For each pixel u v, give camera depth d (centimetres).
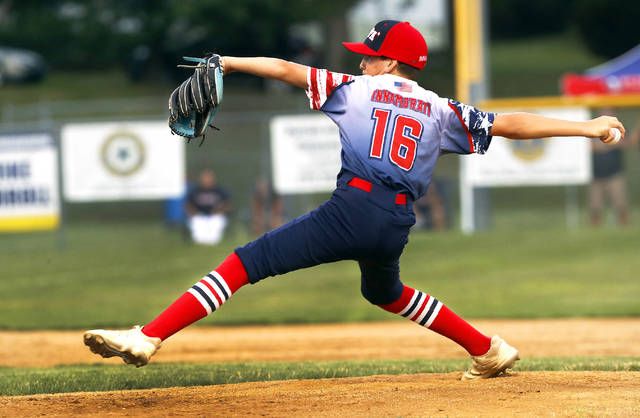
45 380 2417
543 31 19575
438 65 13162
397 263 1891
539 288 5109
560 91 14225
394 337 3938
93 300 4972
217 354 3538
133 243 7056
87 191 6850
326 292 5256
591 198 7144
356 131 1769
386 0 9988
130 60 13875
